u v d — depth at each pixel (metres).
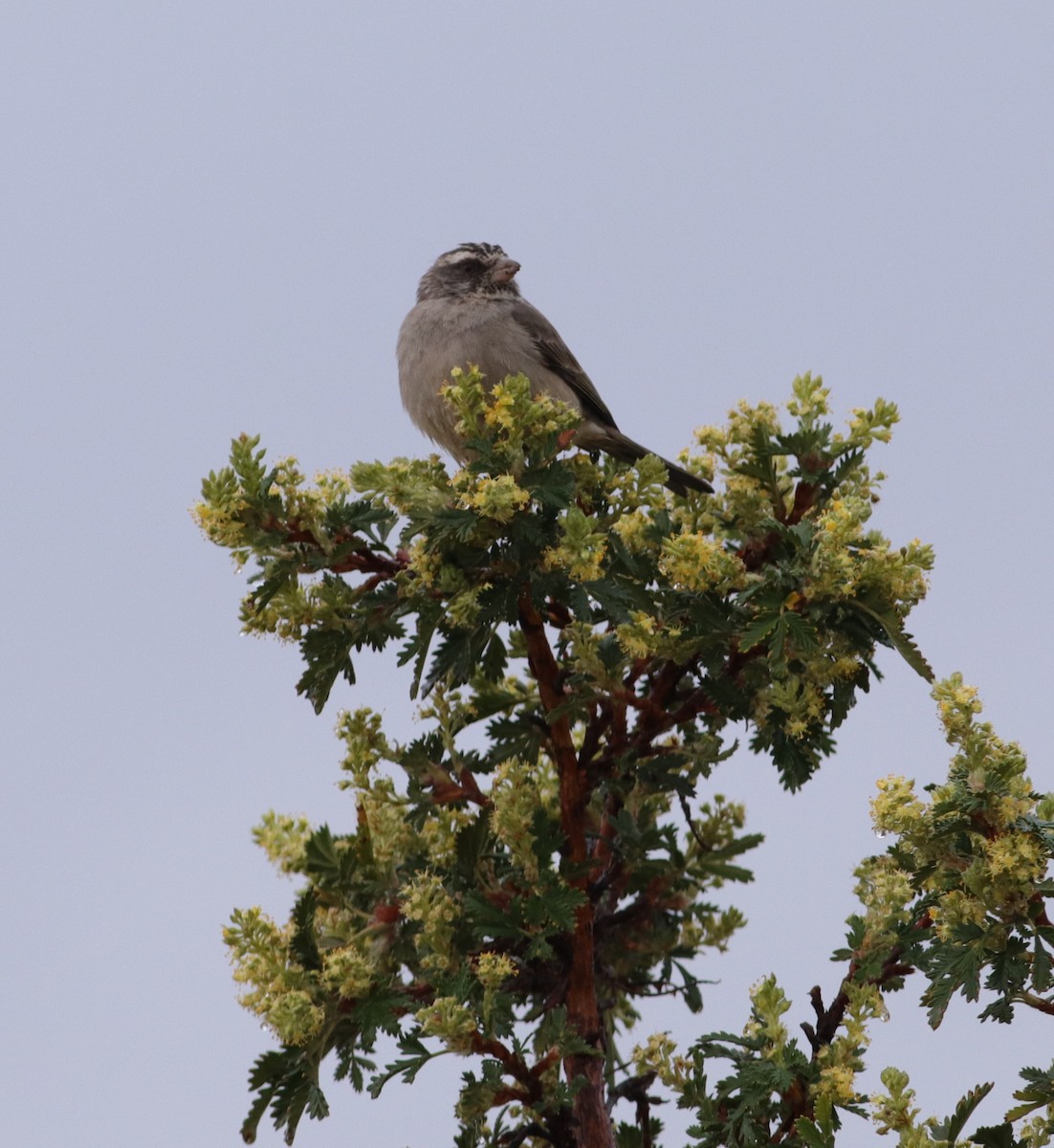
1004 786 8.48
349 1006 9.32
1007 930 8.59
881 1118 8.83
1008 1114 8.77
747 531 10.84
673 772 10.74
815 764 10.48
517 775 10.36
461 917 9.95
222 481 9.89
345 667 10.44
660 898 11.34
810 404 10.75
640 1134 10.55
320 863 10.39
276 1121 9.04
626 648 10.04
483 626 10.12
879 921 9.59
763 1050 9.44
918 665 9.47
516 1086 9.44
